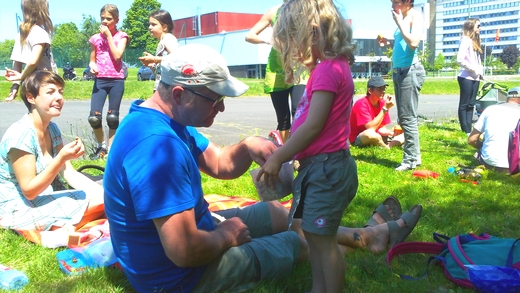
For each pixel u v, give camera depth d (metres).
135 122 2.36
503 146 5.68
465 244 3.04
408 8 5.35
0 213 3.54
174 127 2.42
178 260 2.32
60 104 3.46
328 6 2.56
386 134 7.39
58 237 3.30
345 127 2.60
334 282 2.56
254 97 21.59
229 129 9.89
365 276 2.95
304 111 2.64
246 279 2.63
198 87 2.31
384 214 3.61
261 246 2.68
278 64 5.57
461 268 2.87
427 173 5.45
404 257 3.23
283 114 5.80
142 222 2.38
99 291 2.71
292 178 2.69
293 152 2.50
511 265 2.80
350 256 3.19
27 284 2.79
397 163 6.26
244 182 5.13
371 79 7.25
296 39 2.58
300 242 2.91
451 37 88.88
